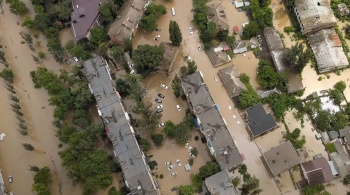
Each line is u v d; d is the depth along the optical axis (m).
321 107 87.81
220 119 84.31
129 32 96.38
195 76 88.62
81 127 89.44
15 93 97.62
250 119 87.25
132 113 92.62
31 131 93.81
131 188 79.19
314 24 91.94
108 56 97.31
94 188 82.00
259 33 96.25
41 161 91.06
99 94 88.12
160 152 88.75
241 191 83.00
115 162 87.00
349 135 84.06
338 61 89.62
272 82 89.31
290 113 89.31
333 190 82.12
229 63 95.25
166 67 92.62
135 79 90.44
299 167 84.06
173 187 85.69
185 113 91.75
